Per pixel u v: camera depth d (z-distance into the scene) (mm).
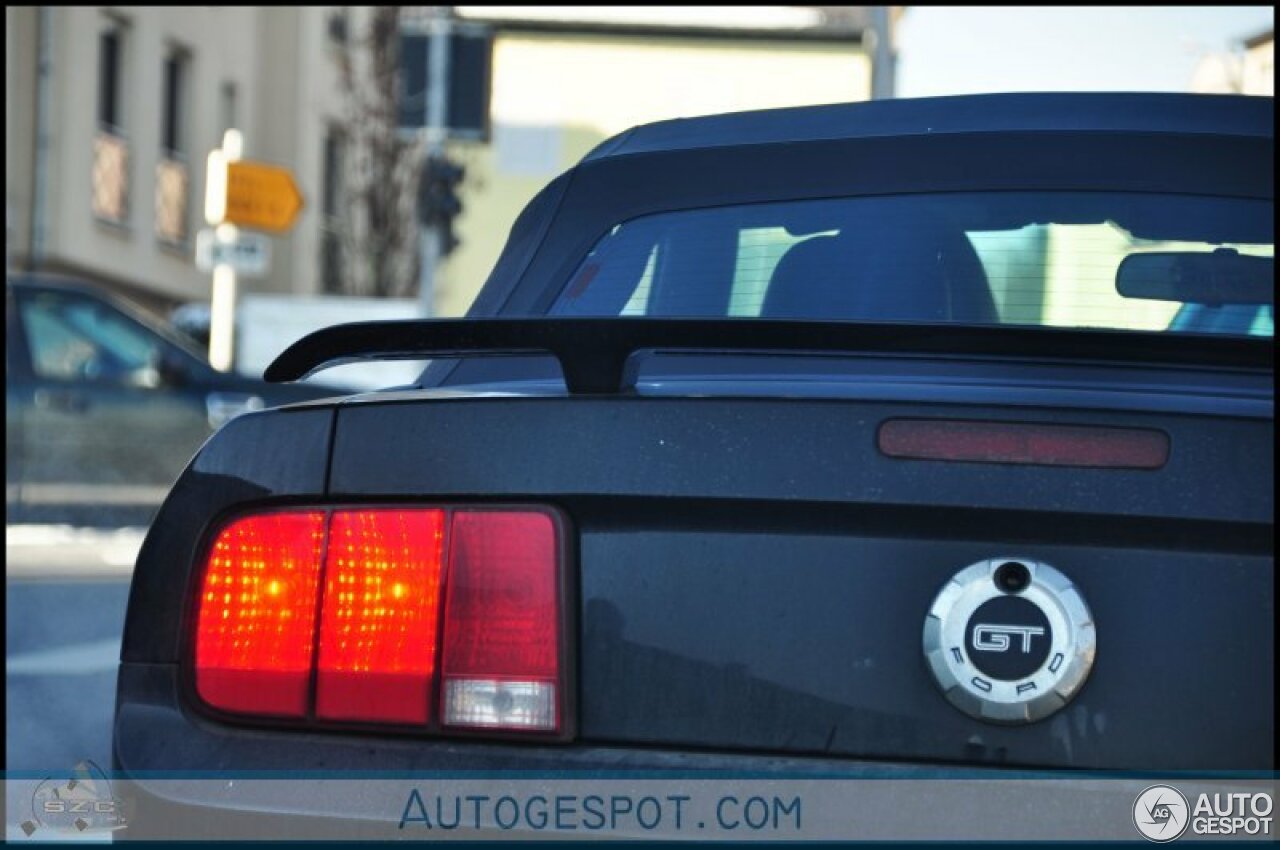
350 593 4211
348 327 4191
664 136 6332
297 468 4324
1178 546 3885
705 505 4055
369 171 60688
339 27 60094
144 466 24672
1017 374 4629
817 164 6008
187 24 48750
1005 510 3916
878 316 5672
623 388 4266
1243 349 3852
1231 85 32188
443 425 4238
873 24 32156
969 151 5945
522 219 6277
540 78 64000
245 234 31969
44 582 17281
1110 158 5871
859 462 3992
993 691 3879
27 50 41156
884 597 3969
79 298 24875
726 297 5832
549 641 4098
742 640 4023
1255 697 3842
